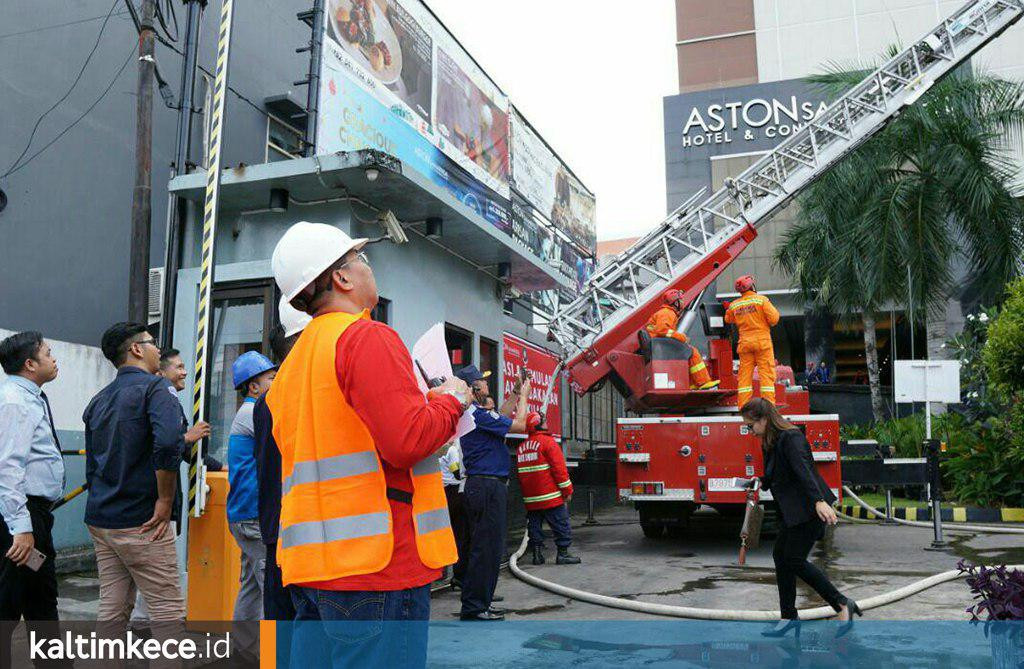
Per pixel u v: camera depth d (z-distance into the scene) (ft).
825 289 63.82
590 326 36.65
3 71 28.84
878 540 32.22
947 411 58.03
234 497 15.30
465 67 41.42
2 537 13.52
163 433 13.29
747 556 29.09
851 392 69.15
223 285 25.54
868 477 30.81
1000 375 39.99
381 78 33.22
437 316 30.91
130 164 33.63
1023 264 58.29
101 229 32.07
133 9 24.72
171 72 34.50
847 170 59.57
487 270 35.58
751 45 111.45
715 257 39.09
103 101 32.63
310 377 7.24
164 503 13.41
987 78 60.08
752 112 94.48
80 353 27.32
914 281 58.03
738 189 40.50
